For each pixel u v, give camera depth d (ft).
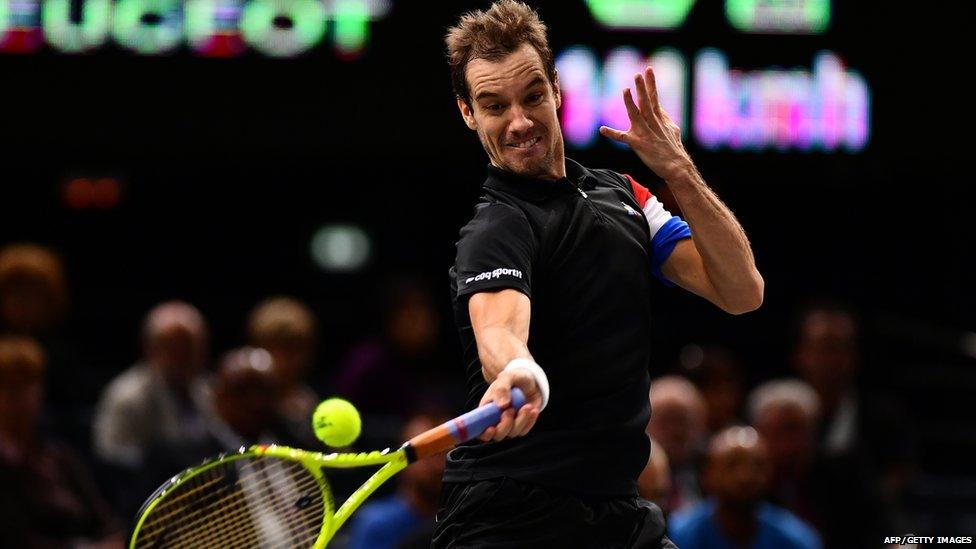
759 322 119.14
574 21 101.35
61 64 100.73
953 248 124.26
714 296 36.06
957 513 90.58
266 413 68.08
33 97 100.83
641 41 101.71
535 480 33.78
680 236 36.24
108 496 72.59
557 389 33.99
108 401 74.08
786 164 104.17
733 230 34.71
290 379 79.10
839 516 74.59
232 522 35.86
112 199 130.00
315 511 35.19
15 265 81.41
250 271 131.75
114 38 100.48
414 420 71.51
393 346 85.97
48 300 82.17
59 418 81.82
